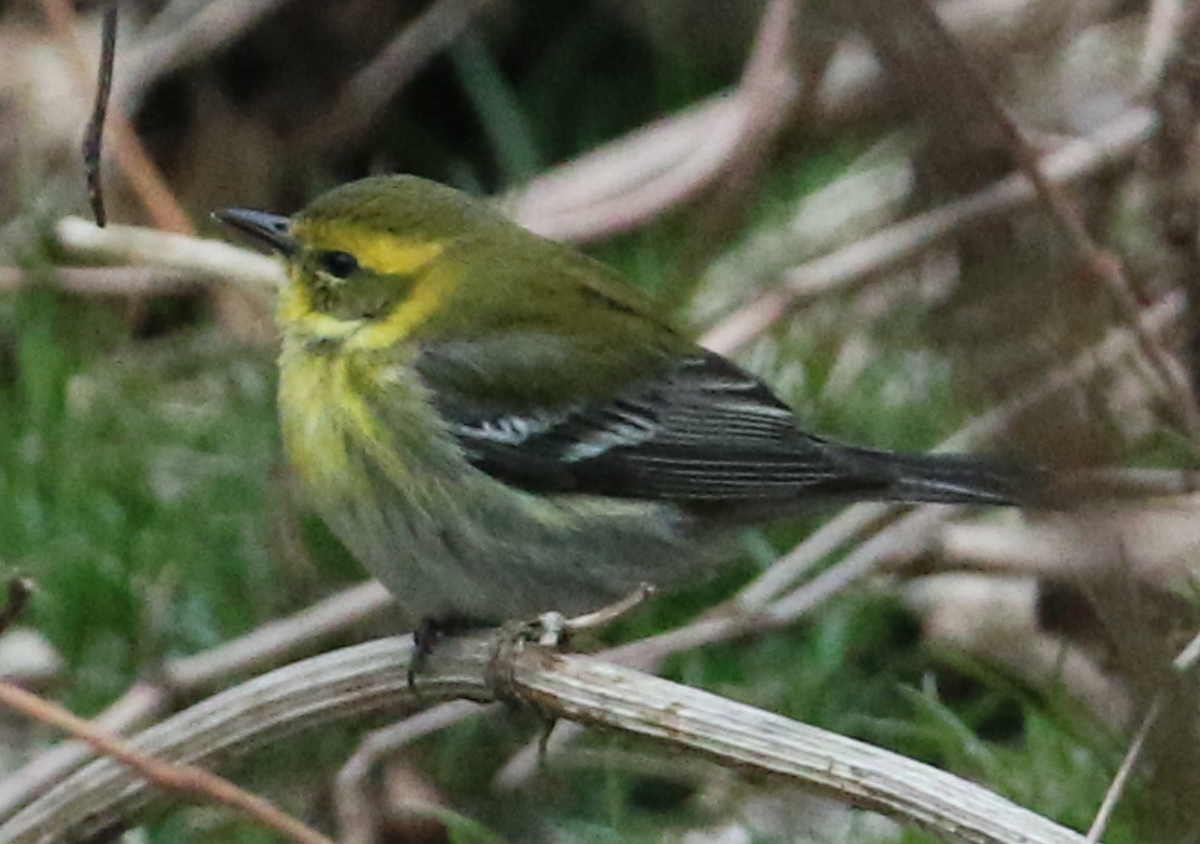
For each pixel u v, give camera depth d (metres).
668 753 10.09
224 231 14.55
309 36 15.17
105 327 13.23
